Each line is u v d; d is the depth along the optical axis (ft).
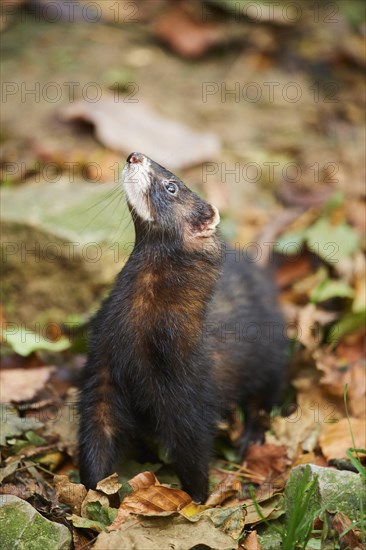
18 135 44.62
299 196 43.68
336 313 37.06
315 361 34.24
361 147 47.42
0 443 27.66
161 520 24.00
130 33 51.93
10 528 23.27
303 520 24.63
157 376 26.68
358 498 25.14
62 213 37.35
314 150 46.85
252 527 25.29
